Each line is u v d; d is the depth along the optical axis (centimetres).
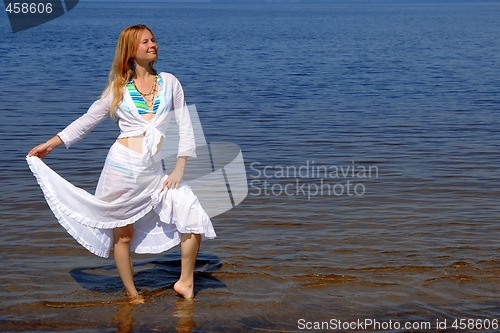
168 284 534
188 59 2778
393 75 2147
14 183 815
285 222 679
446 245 610
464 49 3334
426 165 923
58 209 477
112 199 480
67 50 3200
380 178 853
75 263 574
